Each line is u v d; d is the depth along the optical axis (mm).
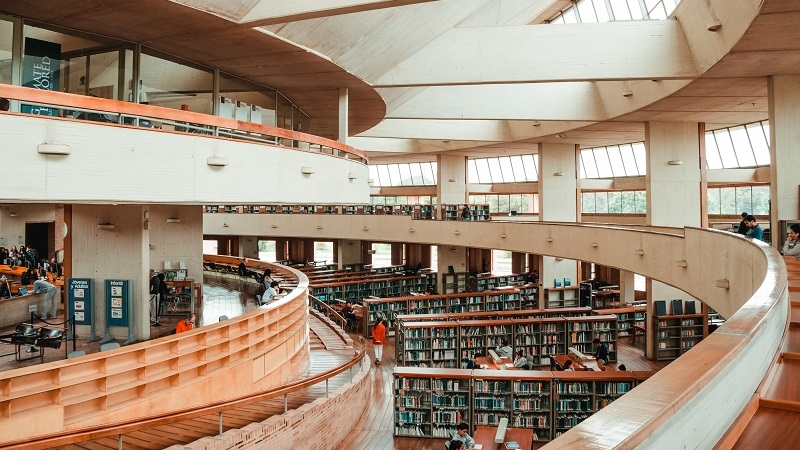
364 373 12055
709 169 20781
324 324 16312
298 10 8180
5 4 8062
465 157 28312
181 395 7742
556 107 16844
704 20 10312
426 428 10742
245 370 8984
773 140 11477
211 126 8031
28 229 21953
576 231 16891
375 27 10406
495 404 10781
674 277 11570
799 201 11297
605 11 15898
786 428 2166
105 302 10641
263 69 11820
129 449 6422
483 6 12422
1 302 11289
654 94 14289
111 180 6781
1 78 8289
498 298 21453
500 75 12016
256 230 29297
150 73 10344
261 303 13172
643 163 24406
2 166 5855
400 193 35938
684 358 2002
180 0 7918
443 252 24953
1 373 6008
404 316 15633
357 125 19266
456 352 14914
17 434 5949
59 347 9742
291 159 9602
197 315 13242
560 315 17125
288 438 7906
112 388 6984
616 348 15930
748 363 2348
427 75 12344
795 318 3969
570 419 10688
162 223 14266
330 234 27594
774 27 8719
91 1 7926
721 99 14102
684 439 1669
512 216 29750
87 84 9383
